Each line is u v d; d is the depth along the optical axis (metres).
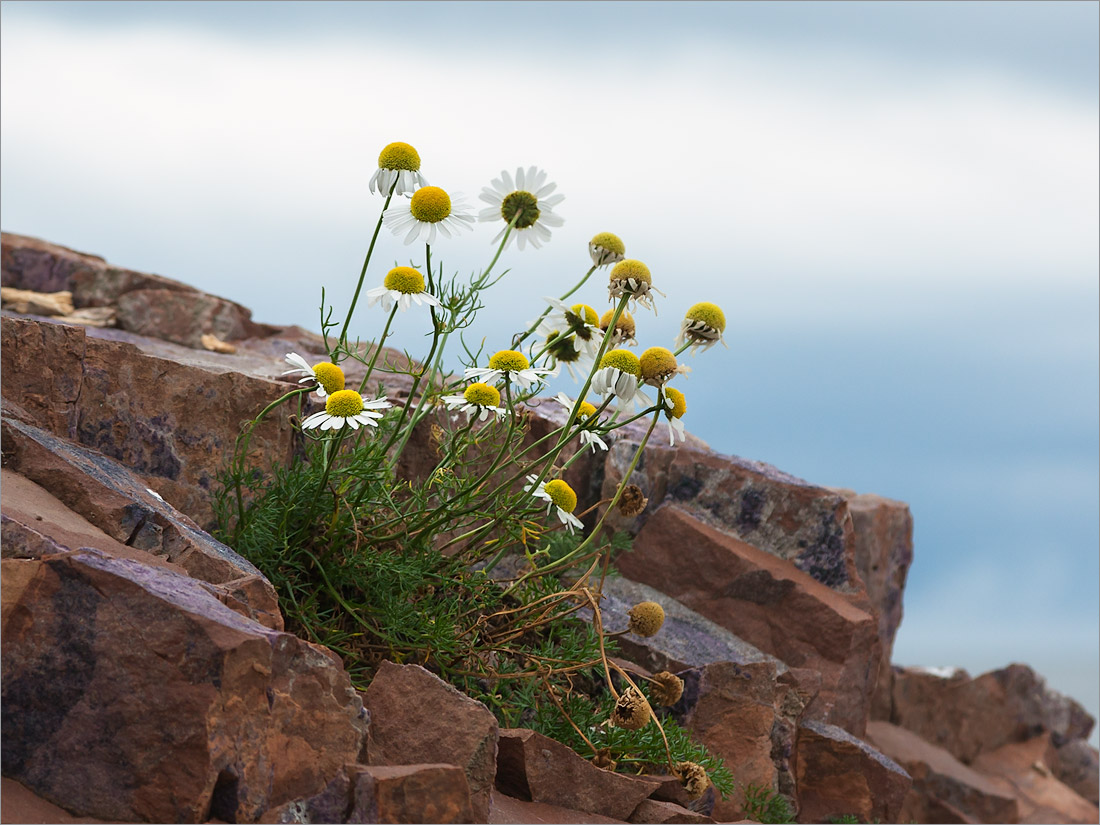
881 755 6.08
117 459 4.60
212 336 8.73
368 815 2.94
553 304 4.69
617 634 5.31
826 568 6.75
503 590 5.18
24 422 4.05
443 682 3.50
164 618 2.84
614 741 4.45
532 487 4.68
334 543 4.47
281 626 3.38
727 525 6.89
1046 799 9.14
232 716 2.81
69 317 8.71
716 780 4.71
